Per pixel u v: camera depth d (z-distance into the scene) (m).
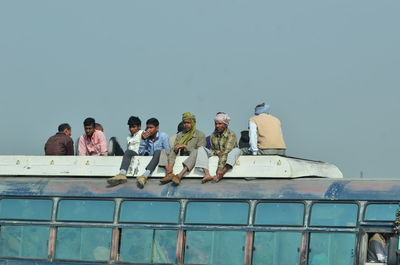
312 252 46.62
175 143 51.97
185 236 49.34
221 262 48.34
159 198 50.34
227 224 48.59
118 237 50.84
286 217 47.47
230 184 49.44
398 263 43.91
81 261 51.41
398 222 44.81
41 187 53.28
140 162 52.03
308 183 47.97
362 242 45.69
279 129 52.09
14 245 53.12
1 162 55.12
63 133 57.06
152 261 49.84
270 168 49.12
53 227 52.44
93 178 53.16
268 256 47.44
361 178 47.56
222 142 50.25
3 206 53.78
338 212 46.53
